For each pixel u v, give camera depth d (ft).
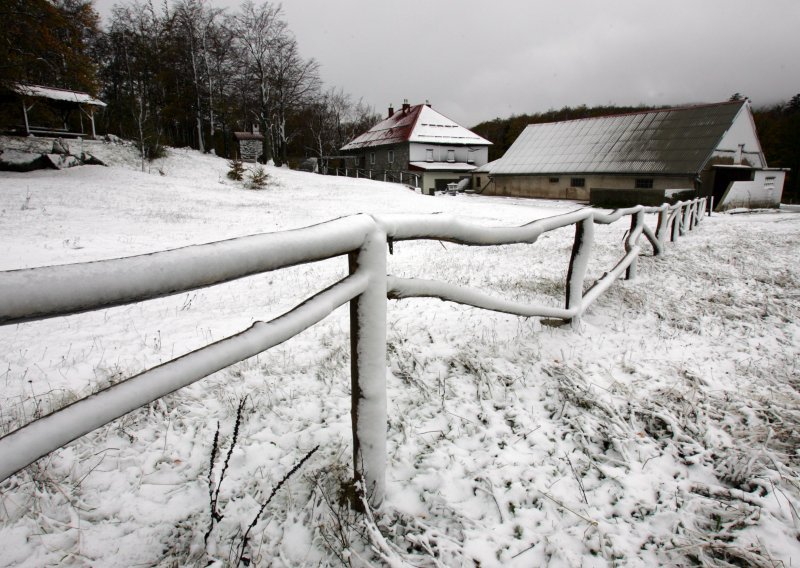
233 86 153.07
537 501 6.16
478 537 5.50
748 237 36.94
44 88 92.48
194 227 41.32
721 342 12.18
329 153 199.72
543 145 124.67
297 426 8.05
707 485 6.48
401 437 7.57
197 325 15.74
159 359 12.41
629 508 6.07
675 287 18.38
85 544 5.40
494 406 8.59
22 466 2.61
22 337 14.20
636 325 13.37
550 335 11.99
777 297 16.98
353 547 5.23
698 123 99.25
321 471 6.57
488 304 8.14
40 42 73.97
